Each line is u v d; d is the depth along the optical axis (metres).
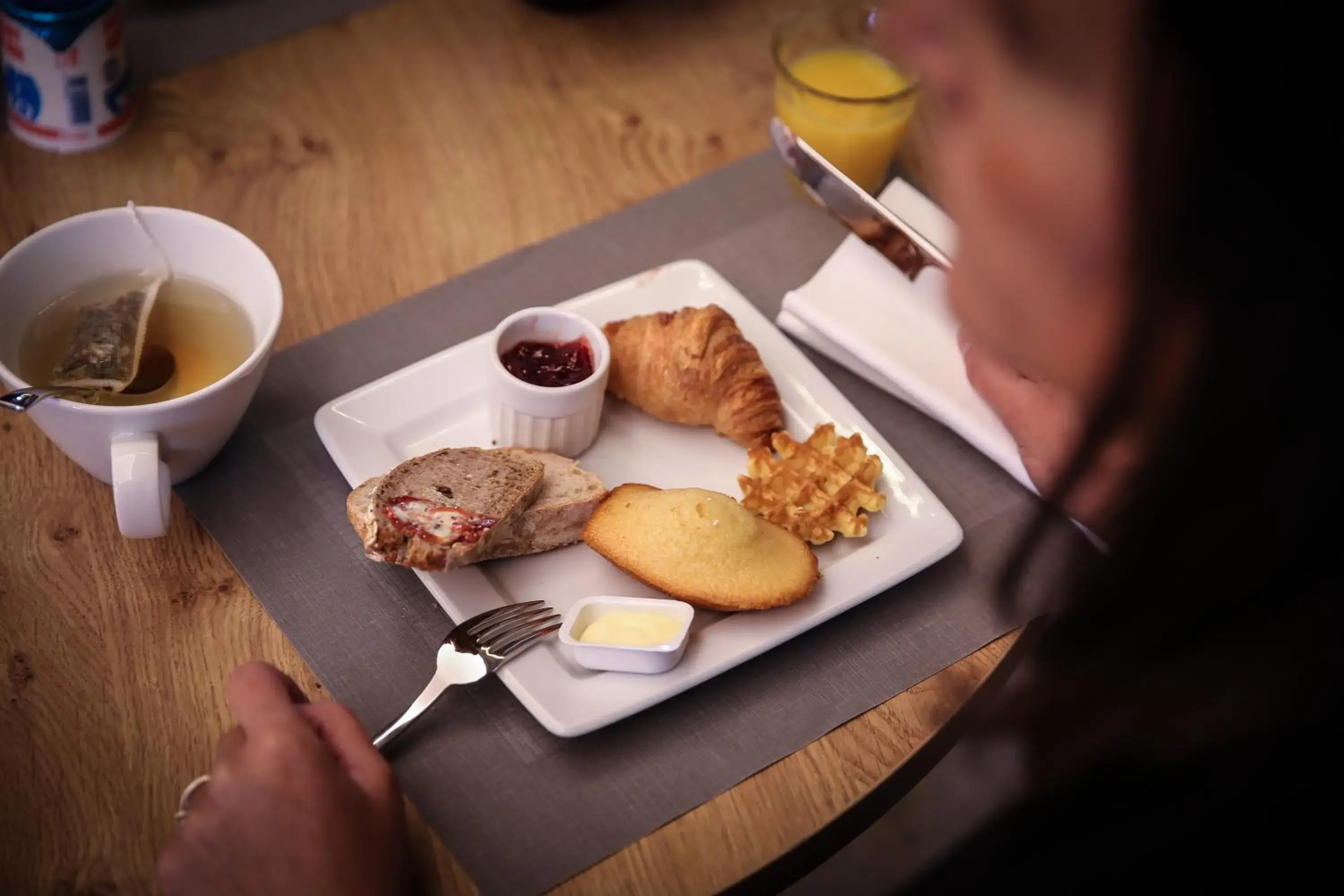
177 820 1.02
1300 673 0.67
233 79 1.69
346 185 1.58
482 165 1.63
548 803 1.06
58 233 1.22
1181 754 0.70
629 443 1.34
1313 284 0.54
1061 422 1.22
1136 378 0.60
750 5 1.89
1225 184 0.51
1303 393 0.58
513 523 1.18
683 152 1.69
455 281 1.49
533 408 1.25
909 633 1.22
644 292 1.46
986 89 0.52
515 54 1.79
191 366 1.23
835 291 1.45
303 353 1.39
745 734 1.12
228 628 1.16
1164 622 0.69
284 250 1.50
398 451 1.30
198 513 1.23
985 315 0.60
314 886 0.89
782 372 1.40
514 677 1.10
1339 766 0.68
